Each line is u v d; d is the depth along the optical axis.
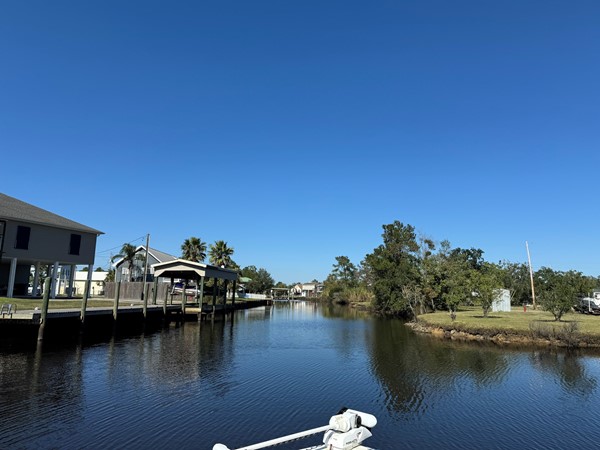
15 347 19.09
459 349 22.61
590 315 38.84
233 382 14.52
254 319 43.44
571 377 15.76
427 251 43.44
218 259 70.06
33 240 32.91
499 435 9.90
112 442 8.84
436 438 9.71
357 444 7.59
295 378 15.36
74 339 22.23
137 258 56.22
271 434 9.71
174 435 9.39
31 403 11.22
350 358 19.81
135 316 28.91
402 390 13.89
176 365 17.03
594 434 9.99
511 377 15.77
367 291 87.38
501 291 37.75
